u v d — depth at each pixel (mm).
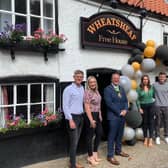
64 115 6781
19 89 6633
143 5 9562
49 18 7168
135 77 8664
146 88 8641
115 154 7723
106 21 8328
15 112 6562
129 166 6980
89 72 8055
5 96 6410
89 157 7035
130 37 9031
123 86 7836
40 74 6941
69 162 7027
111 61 8672
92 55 8141
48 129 6996
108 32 8398
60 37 7145
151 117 8664
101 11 8406
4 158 6332
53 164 6926
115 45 8594
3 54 6309
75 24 7723
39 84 6961
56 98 7242
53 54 7199
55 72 7254
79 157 7551
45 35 6930
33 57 6805
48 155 7090
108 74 8820
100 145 8578
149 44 9078
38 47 6820
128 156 7621
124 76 8117
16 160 6523
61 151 7336
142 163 7195
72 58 7641
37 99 6945
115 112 7234
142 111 8578
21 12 6695
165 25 10742
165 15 10367
